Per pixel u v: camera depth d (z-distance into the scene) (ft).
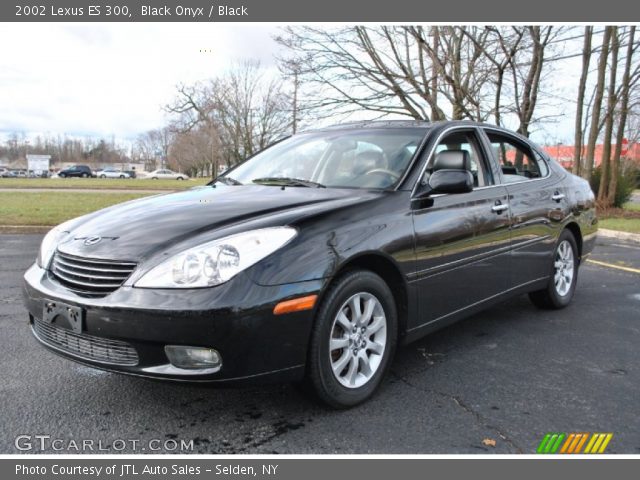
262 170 13.21
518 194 13.65
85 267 8.80
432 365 11.67
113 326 8.17
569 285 16.35
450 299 11.38
